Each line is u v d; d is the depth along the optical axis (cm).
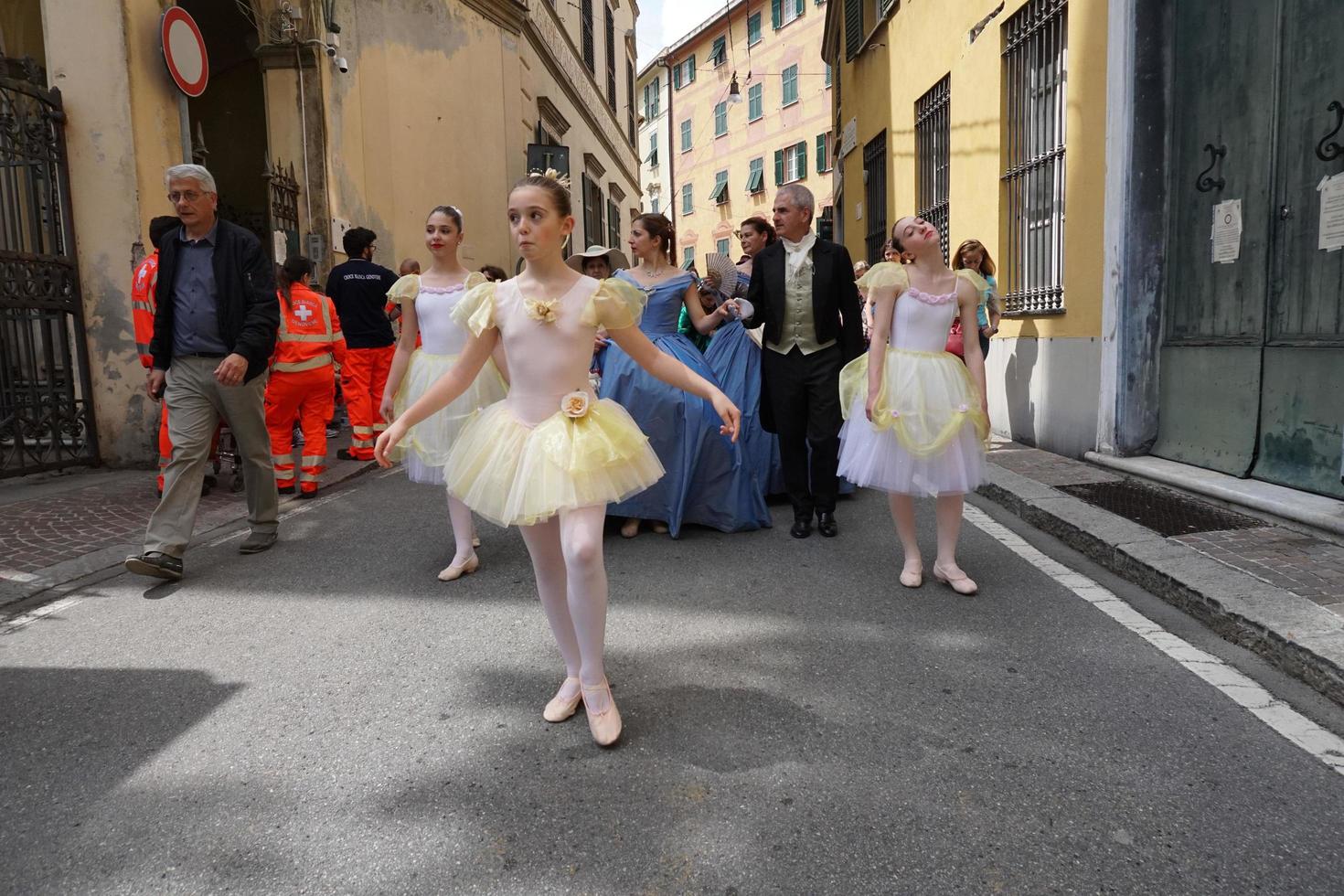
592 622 274
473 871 215
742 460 545
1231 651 345
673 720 292
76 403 789
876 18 1359
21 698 319
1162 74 617
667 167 4528
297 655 355
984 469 418
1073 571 448
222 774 263
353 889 210
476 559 470
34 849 228
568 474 260
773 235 661
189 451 467
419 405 281
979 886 207
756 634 369
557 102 1886
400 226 1285
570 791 250
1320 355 499
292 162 1098
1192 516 505
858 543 513
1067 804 240
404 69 1287
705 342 659
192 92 846
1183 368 619
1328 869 212
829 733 282
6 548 517
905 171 1171
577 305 273
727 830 230
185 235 476
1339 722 286
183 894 209
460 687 323
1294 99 512
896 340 420
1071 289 708
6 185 747
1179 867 213
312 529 571
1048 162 756
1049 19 745
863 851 220
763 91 3591
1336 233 485
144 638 377
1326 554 423
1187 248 614
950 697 306
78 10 771
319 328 664
